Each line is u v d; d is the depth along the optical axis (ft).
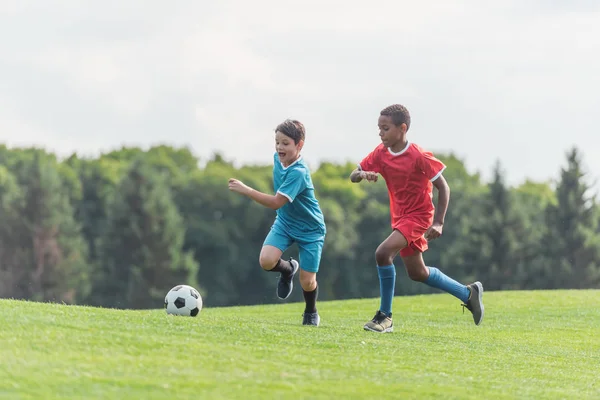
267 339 41.16
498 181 332.60
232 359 35.29
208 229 415.64
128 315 44.16
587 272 319.06
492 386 36.50
